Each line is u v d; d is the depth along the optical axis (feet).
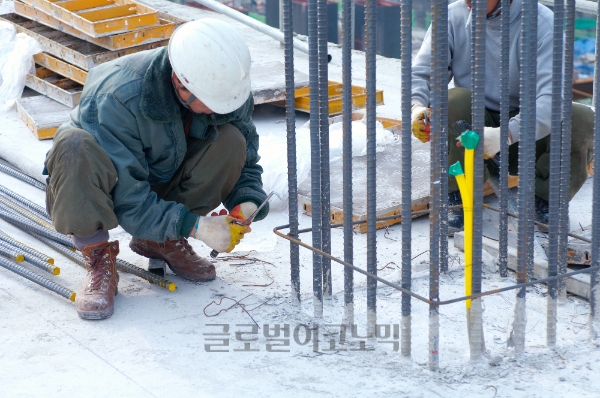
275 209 12.42
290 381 7.55
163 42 17.48
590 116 10.28
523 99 7.38
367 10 7.47
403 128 7.33
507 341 8.00
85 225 8.58
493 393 7.23
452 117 10.57
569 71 7.70
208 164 9.29
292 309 9.12
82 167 8.33
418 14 20.48
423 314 8.95
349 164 8.18
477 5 6.73
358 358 7.98
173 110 8.56
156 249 9.84
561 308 8.96
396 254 10.64
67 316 8.96
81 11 18.34
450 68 11.00
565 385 7.36
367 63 7.65
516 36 10.20
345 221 8.30
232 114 9.11
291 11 8.13
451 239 11.15
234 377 7.64
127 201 8.66
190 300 9.39
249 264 10.50
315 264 8.70
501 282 9.70
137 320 8.87
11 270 9.94
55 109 16.37
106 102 8.50
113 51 17.04
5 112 17.21
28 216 11.70
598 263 8.14
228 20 25.61
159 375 7.68
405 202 7.54
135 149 8.73
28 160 13.93
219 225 8.71
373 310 8.26
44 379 7.62
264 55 21.44
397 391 7.30
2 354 8.09
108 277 9.14
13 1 20.10
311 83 8.14
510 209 9.95
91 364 7.91
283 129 16.19
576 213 11.66
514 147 10.89
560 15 7.40
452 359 7.89
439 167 7.03
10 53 18.08
